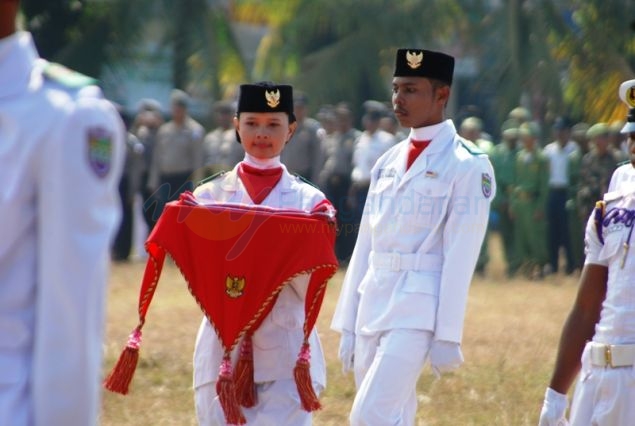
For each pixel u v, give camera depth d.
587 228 11.10
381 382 13.05
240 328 12.66
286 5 53.03
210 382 13.01
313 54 52.44
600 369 10.65
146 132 39.47
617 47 47.62
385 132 39.50
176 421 17.42
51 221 6.89
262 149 13.23
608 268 10.89
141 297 12.86
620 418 10.52
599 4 47.59
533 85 47.66
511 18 48.38
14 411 6.92
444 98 13.84
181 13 48.31
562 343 11.23
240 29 61.66
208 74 48.56
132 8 47.41
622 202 10.84
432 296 13.30
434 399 18.89
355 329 13.99
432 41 51.66
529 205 38.62
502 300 30.33
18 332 7.02
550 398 11.26
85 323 6.91
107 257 7.07
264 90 13.20
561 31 47.97
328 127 41.22
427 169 13.56
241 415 12.62
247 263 12.68
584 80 47.34
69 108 6.98
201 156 37.66
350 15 51.69
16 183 6.94
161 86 57.28
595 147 37.47
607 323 10.66
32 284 7.04
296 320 12.95
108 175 7.04
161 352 21.77
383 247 13.70
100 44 47.28
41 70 7.21
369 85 52.69
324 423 17.50
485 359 21.89
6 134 6.98
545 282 35.28
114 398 18.59
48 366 6.89
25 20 47.25
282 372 12.88
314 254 12.62
